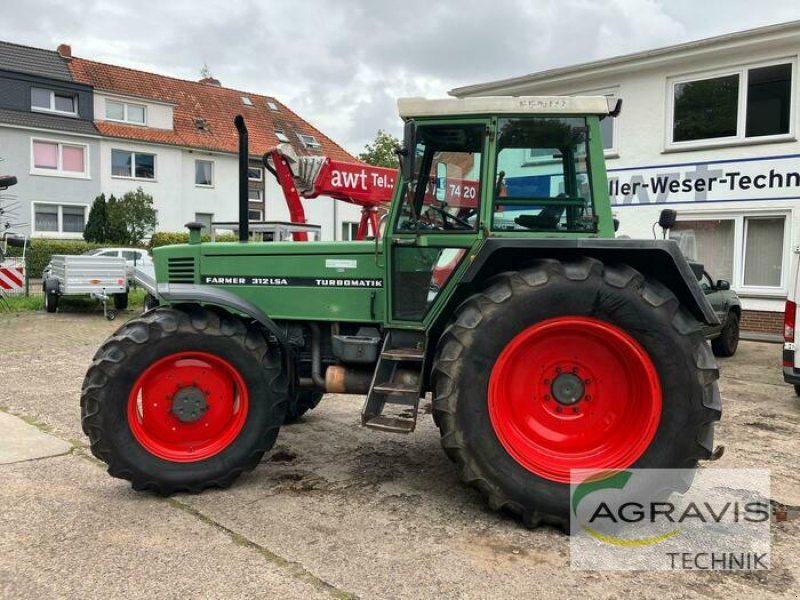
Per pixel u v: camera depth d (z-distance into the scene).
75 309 13.51
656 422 3.28
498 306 3.29
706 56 11.12
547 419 3.46
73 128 24.42
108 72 28.00
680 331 3.25
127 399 3.62
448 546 3.09
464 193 3.68
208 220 27.77
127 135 25.53
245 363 3.74
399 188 3.78
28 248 20.14
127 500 3.63
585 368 3.46
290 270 4.16
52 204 24.12
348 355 3.95
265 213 29.00
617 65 11.98
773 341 10.47
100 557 2.94
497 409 3.32
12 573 2.79
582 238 3.40
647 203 12.09
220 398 3.81
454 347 3.30
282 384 3.84
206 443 3.80
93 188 24.88
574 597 2.65
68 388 6.51
